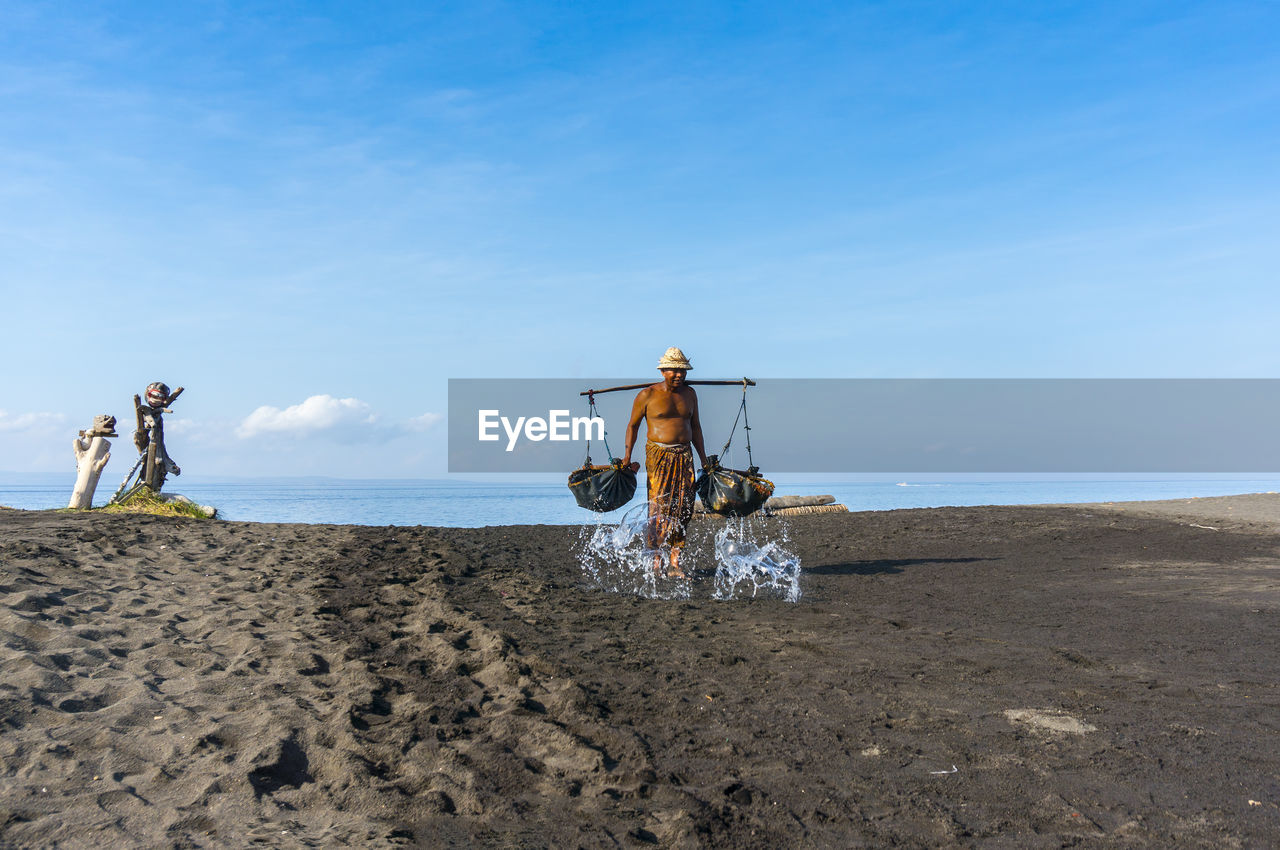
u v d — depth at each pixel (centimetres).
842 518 1622
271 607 682
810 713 421
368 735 385
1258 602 719
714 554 1155
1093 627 627
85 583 726
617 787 327
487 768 346
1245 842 273
